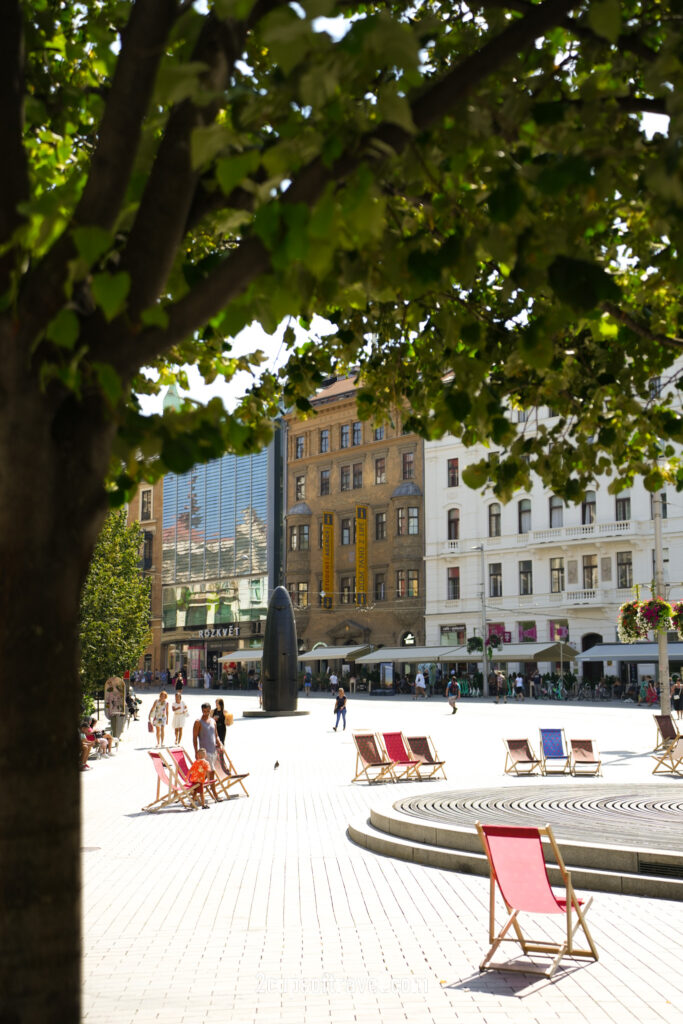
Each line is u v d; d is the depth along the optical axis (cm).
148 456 353
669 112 309
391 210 393
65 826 308
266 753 2512
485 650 5541
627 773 1942
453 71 337
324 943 806
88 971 732
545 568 5722
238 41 345
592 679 5372
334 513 7162
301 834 1351
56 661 313
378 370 698
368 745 1912
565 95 430
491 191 351
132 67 306
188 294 326
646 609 2798
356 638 6875
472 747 2552
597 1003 646
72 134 485
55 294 306
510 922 764
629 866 993
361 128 305
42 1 505
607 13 278
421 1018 622
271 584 7806
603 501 5450
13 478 311
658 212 377
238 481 8250
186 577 8731
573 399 607
